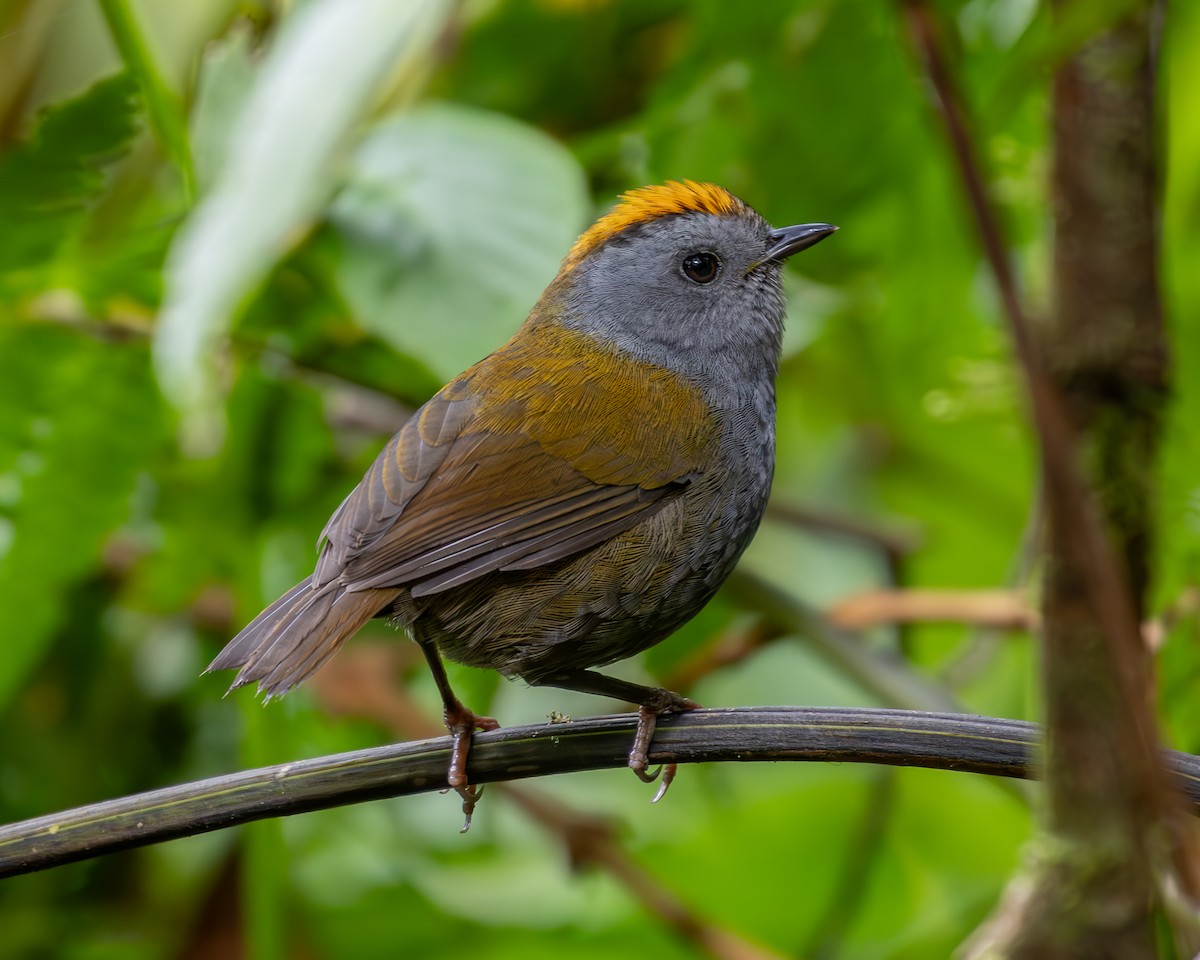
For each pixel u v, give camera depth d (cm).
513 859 1230
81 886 1190
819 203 1155
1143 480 779
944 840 1266
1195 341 1162
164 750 1230
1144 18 770
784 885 1258
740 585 1065
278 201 809
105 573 1190
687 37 1141
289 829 1174
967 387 1131
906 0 644
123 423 1020
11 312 1004
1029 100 1023
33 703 1212
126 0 888
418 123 979
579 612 847
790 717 701
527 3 1141
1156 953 750
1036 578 802
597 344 964
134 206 1026
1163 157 835
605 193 1203
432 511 823
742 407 955
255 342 1053
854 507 1405
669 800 1291
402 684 1205
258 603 1121
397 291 937
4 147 963
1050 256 798
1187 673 904
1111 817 745
